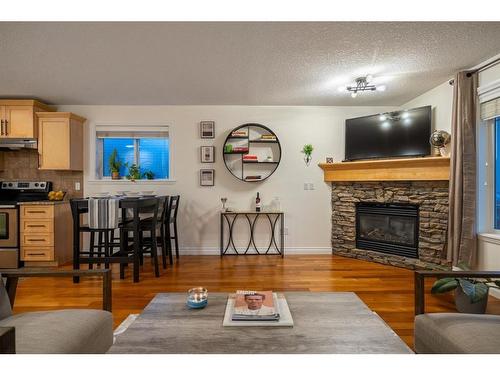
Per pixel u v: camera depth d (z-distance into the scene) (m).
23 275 1.60
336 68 3.07
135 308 2.51
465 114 3.01
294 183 4.57
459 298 2.37
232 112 4.54
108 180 4.48
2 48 2.61
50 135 4.09
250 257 4.32
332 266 3.82
